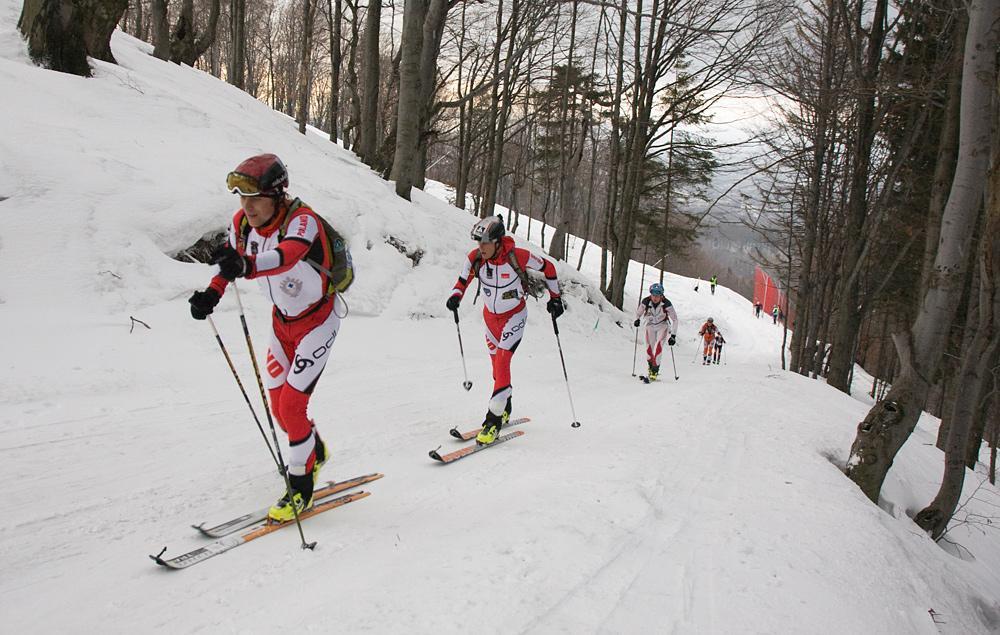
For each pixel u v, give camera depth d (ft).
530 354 36.52
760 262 73.26
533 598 8.80
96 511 11.09
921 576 12.09
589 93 77.92
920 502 20.18
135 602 8.18
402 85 47.37
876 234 46.29
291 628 7.69
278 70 151.84
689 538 11.50
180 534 10.45
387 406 20.40
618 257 75.41
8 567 8.96
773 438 19.61
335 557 9.75
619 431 19.57
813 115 43.04
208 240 27.30
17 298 20.22
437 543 10.45
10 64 30.86
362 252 35.32
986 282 17.34
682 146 73.26
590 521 11.75
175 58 68.49
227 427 16.44
